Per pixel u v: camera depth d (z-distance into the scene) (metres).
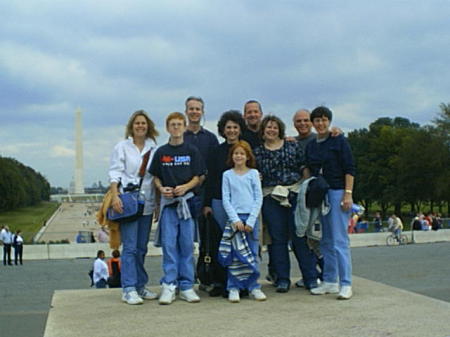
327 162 7.23
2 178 117.44
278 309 6.49
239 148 7.08
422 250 30.91
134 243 7.11
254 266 7.02
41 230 75.06
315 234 7.28
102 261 14.90
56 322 6.02
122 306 6.80
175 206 7.02
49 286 19.03
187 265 7.10
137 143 7.21
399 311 6.31
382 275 19.28
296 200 7.36
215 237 7.47
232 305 6.76
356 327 5.61
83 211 129.50
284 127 7.54
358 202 86.88
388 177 75.75
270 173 7.43
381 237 37.28
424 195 69.56
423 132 67.38
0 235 29.31
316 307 6.57
